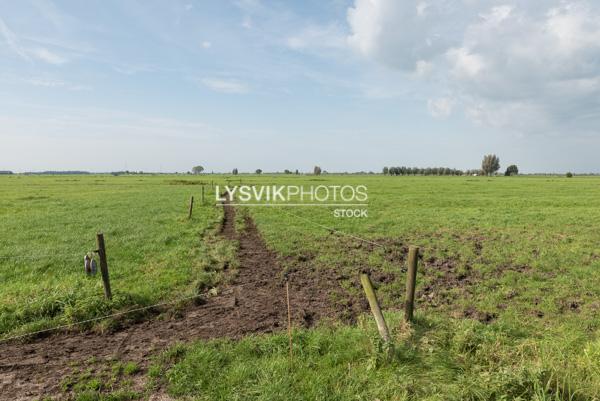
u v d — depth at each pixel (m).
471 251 14.70
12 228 19.42
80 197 40.94
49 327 7.52
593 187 59.78
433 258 13.67
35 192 49.31
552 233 18.72
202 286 10.33
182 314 8.45
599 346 6.00
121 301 8.45
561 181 85.62
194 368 5.75
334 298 9.45
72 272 11.56
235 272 11.72
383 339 5.89
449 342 6.27
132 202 34.88
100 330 7.46
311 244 15.95
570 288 10.15
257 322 7.91
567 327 7.58
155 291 9.56
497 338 6.32
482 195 44.50
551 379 4.91
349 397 4.95
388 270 11.99
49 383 5.56
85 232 18.12
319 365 5.78
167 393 5.23
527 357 5.85
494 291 10.00
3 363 6.18
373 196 43.34
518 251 14.59
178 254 13.59
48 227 19.66
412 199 39.09
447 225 21.56
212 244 15.97
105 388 5.41
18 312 7.82
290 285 10.59
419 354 5.90
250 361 5.91
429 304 9.19
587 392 4.84
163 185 70.38
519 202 35.50
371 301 6.27
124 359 6.27
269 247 15.44
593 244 15.86
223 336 7.15
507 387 4.80
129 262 12.48
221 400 4.95
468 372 5.43
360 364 5.72
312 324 7.87
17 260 12.63
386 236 18.19
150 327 7.71
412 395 4.92
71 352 6.57
